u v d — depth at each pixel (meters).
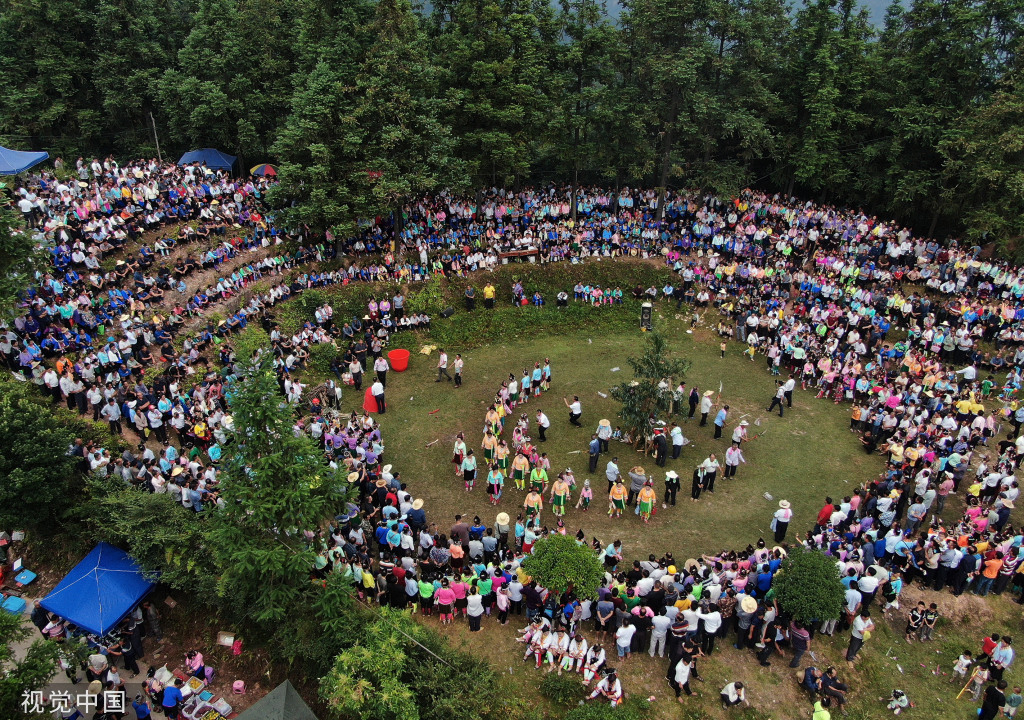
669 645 19.50
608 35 42.25
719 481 27.98
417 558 23.12
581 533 21.42
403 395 33.94
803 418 32.44
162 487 23.67
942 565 22.36
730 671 19.55
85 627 19.58
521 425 28.42
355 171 38.47
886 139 43.06
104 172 41.88
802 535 24.77
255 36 47.00
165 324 31.84
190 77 46.47
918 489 25.09
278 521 18.64
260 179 43.75
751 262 42.03
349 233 38.25
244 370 19.00
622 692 18.78
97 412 26.86
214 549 19.48
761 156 43.62
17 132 48.09
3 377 25.80
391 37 38.81
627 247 44.56
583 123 43.19
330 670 18.36
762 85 44.03
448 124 42.53
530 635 19.97
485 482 27.64
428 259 41.94
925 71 41.72
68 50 48.97
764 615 19.56
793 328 36.12
